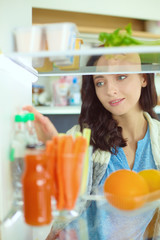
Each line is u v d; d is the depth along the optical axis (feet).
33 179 2.07
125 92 4.30
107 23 8.56
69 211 2.23
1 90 2.21
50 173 2.16
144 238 2.50
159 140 4.71
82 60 2.67
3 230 2.14
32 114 2.50
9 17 2.41
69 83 8.55
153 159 4.62
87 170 2.48
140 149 4.67
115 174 2.56
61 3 7.82
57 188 2.19
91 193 4.11
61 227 2.77
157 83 7.80
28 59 2.67
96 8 7.96
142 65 2.82
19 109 2.73
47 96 8.82
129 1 8.11
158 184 2.63
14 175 2.43
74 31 2.39
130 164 4.77
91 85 4.86
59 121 7.71
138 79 4.39
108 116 4.78
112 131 4.65
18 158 2.40
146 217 2.75
